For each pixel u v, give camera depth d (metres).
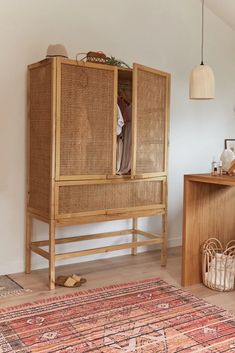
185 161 4.88
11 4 3.53
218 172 3.38
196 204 3.43
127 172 3.71
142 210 3.78
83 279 3.45
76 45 3.91
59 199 3.28
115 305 2.96
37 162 3.47
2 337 2.46
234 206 3.73
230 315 2.81
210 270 3.33
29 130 3.59
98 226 4.18
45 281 3.47
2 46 3.51
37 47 3.68
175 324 2.66
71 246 4.04
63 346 2.37
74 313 2.82
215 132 5.12
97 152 3.43
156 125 3.81
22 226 3.73
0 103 3.54
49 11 3.73
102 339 2.46
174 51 4.64
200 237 3.48
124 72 3.64
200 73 3.42
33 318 2.73
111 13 4.12
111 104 3.47
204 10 4.86
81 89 3.30
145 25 4.38
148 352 2.31
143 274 3.70
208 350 2.34
